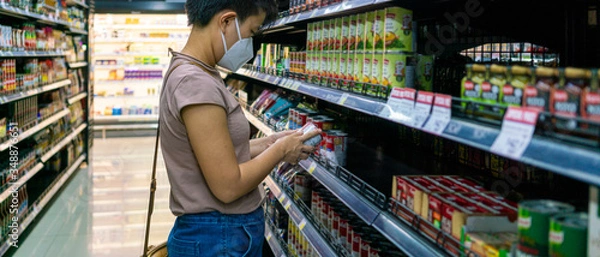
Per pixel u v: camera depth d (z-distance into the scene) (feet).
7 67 12.93
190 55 5.78
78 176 21.38
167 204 17.63
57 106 19.25
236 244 5.89
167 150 5.80
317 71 8.48
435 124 4.46
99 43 35.09
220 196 5.45
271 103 13.17
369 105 5.91
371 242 6.64
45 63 17.19
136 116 34.63
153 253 7.57
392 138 9.50
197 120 5.28
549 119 3.34
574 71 3.33
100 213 16.44
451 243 4.53
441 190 5.17
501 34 7.07
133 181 20.68
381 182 6.95
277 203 11.48
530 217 3.73
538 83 3.58
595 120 3.03
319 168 8.19
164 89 5.80
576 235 3.39
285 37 15.23
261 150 7.29
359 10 7.86
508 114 3.66
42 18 16.39
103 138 31.71
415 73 5.94
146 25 34.19
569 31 5.67
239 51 5.92
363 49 6.62
